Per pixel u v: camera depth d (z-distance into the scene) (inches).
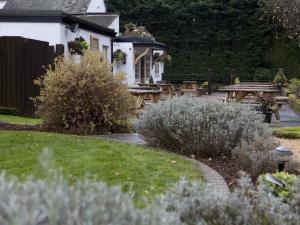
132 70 914.7
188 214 119.9
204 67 1272.1
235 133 301.0
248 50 1261.1
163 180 225.5
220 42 1277.1
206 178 235.1
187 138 308.2
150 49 1044.5
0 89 514.3
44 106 399.9
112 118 402.6
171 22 1284.4
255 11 1253.7
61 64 407.5
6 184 82.2
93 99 395.5
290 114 657.6
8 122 421.4
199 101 330.0
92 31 693.3
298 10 887.7
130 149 297.6
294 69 1210.0
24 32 573.3
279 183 171.3
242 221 116.3
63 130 390.3
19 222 68.2
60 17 565.0
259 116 317.7
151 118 324.5
